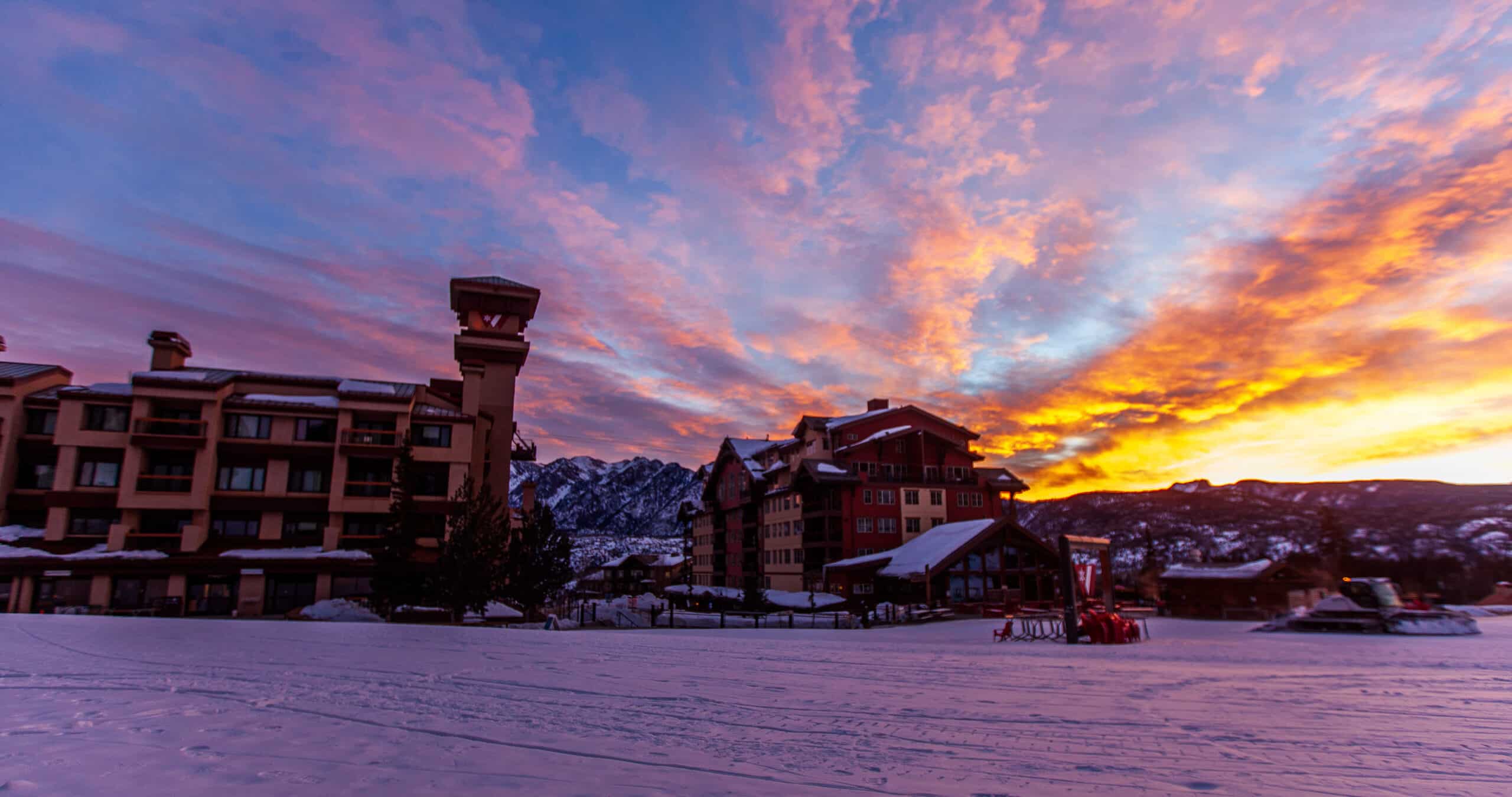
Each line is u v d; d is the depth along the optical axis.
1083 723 6.41
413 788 3.90
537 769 4.41
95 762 4.27
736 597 53.66
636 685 8.49
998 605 44.06
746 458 80.81
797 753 5.11
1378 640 20.23
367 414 43.97
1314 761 5.01
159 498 39.28
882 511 64.88
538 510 50.03
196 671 8.65
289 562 38.62
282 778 4.03
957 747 5.38
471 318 51.19
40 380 41.44
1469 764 4.95
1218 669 11.20
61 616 19.81
